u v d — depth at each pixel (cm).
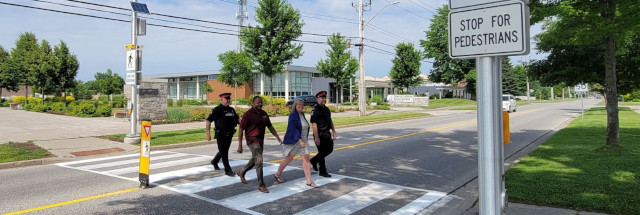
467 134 1609
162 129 1770
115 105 4025
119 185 707
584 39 870
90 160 1021
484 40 290
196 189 670
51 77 3306
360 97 2805
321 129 756
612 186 607
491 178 287
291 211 551
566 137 1302
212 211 548
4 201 603
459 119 2622
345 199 614
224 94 782
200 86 6475
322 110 761
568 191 586
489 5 288
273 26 3100
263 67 3125
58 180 760
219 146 783
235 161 959
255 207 568
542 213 499
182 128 1827
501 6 283
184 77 6700
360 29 2781
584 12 855
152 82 2219
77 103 3281
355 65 4638
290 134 698
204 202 592
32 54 3353
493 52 286
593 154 910
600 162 807
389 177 776
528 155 941
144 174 684
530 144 1270
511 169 772
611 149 944
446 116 3027
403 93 6084
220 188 678
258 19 3081
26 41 4134
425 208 572
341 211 554
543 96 10819
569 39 904
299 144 705
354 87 5919
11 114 2711
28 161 951
